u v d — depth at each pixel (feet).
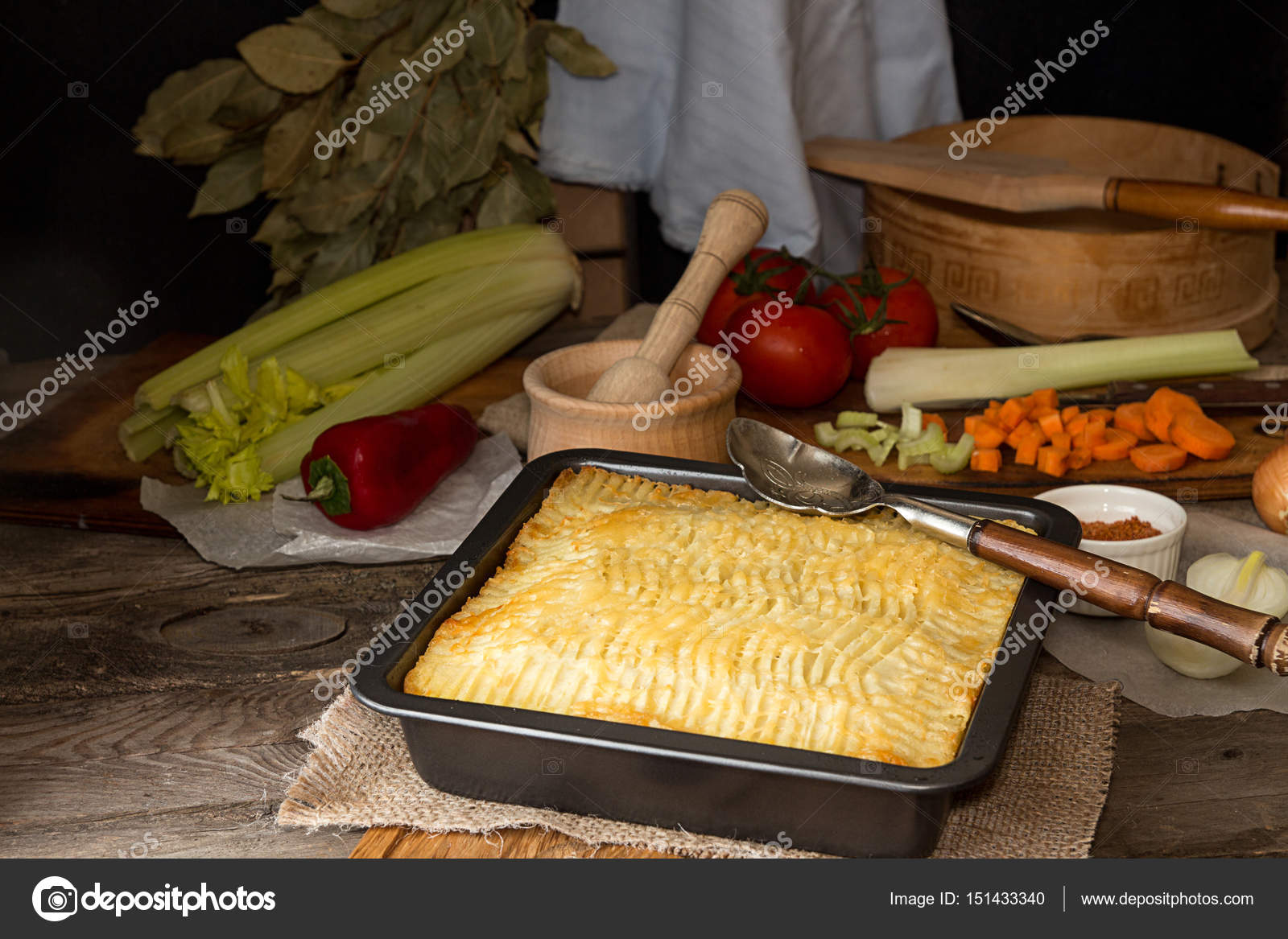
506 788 2.54
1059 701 3.01
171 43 5.27
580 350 4.07
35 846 2.71
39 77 5.20
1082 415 4.30
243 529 4.03
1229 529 3.66
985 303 5.01
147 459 4.52
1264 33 5.64
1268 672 3.18
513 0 4.84
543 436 3.78
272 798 2.85
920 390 4.64
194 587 3.77
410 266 4.98
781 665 2.48
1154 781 2.83
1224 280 4.86
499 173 5.36
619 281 6.21
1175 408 4.24
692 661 2.48
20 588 3.75
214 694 3.25
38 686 3.28
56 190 5.40
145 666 3.36
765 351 4.61
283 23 5.28
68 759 3.00
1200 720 3.03
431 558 3.91
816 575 2.79
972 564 2.86
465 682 2.51
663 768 2.34
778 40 5.01
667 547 2.89
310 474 3.91
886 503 3.04
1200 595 2.60
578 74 5.29
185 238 5.65
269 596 3.72
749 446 3.35
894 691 2.43
